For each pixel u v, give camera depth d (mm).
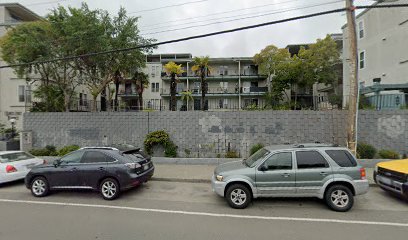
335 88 27234
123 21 14453
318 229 4695
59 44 13688
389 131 10555
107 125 12797
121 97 35406
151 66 35688
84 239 4270
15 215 5531
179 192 7469
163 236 4395
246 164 6543
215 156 11812
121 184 6734
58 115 13211
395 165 6617
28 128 13461
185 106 30875
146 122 12461
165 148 11961
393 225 4875
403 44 17047
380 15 18938
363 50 20766
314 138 11156
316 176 5871
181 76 34438
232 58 34062
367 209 5848
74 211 5805
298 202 6410
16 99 21859
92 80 16422
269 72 28859
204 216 5453
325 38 24344
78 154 7285
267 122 11492
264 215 5496
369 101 13820
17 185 8516
